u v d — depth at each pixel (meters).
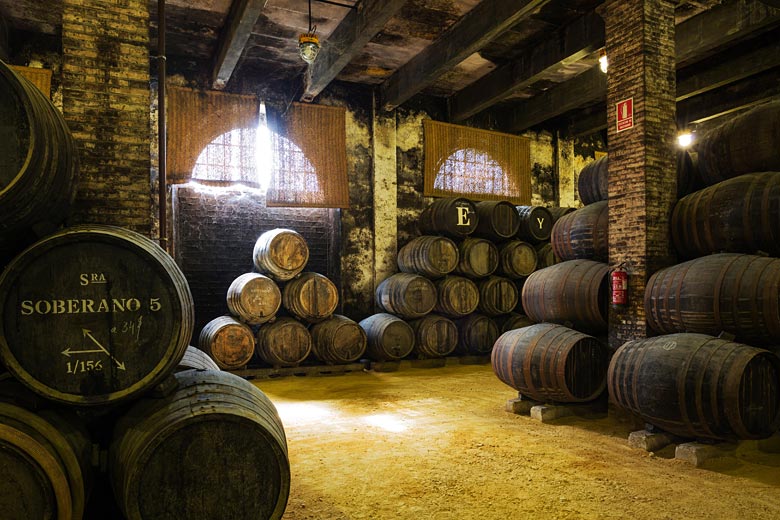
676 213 5.36
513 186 11.58
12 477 2.15
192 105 8.77
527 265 9.88
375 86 10.35
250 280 7.96
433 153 10.79
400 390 7.16
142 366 2.65
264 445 2.55
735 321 4.30
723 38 7.26
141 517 2.36
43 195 2.61
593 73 9.55
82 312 2.58
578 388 5.30
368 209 10.24
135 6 3.83
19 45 7.75
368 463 4.17
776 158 4.70
